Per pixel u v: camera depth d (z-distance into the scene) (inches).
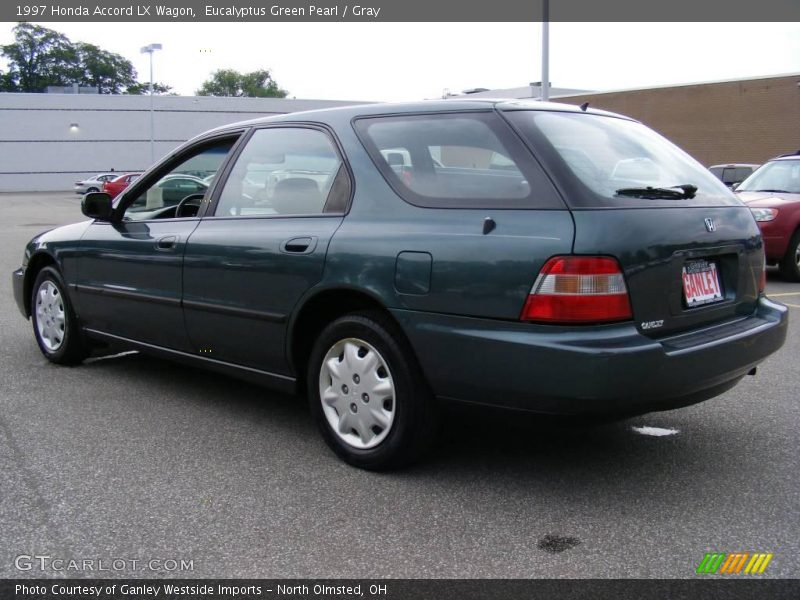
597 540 119.1
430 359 131.6
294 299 150.5
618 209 124.7
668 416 179.0
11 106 1898.4
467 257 127.1
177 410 183.3
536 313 120.5
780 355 236.5
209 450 156.9
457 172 137.0
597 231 120.3
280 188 162.4
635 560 113.3
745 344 138.3
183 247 175.0
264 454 154.6
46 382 207.2
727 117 1253.7
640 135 156.6
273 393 198.2
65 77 3376.0
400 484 139.6
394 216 139.7
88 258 204.7
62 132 1957.4
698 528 123.1
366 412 143.3
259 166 169.0
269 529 122.6
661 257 126.1
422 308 131.6
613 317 120.3
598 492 136.3
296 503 131.9
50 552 115.6
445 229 131.6
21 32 3289.9
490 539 119.5
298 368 157.8
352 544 118.0
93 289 203.0
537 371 120.3
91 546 117.4
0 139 1898.4
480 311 125.6
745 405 187.0
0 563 112.4
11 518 126.3
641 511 129.1
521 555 114.7
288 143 164.7
